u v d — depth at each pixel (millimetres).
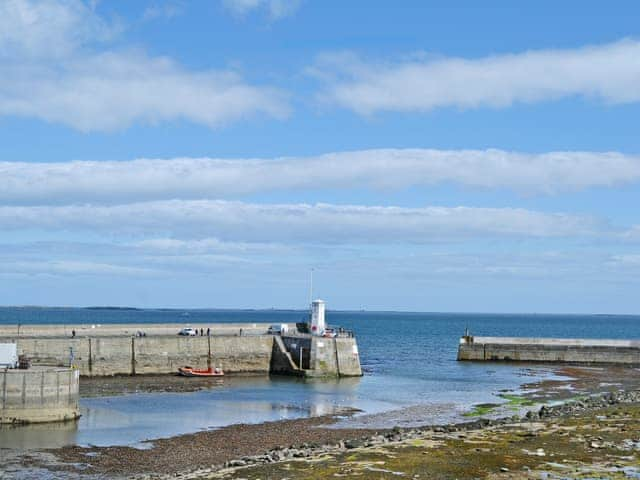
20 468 48219
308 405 77562
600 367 129375
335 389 92188
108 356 94312
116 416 67375
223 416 69188
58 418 63625
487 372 117875
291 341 107625
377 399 83375
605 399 77750
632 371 121375
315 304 110750
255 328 121125
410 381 103062
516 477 39906
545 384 100625
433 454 45625
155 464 49719
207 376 99750
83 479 45812
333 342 106062
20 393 62375
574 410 68625
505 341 140750
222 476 40969
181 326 112938
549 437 51125
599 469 41688
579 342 138500
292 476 40281
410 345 192250
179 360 100312
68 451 53125
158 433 60156
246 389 89812
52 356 89062
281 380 100562
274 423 65938
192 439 57906
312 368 104312
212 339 103375
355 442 52406
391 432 58625
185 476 42781
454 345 193875
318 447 51875
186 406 74438
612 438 50531
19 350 86375
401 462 43406
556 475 40312
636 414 62281
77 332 99625
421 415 71625
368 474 40469
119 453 52688
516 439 50594
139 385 88625
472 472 41000
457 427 59281
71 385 64875
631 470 41500
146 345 97625
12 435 58219
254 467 42969
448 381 103562
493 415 71625
